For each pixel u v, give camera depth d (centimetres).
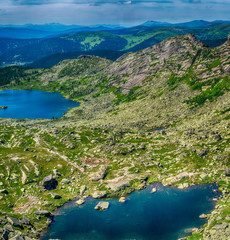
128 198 7088
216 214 5509
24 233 5288
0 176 7919
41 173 8381
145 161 9225
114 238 5362
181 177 7794
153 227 5634
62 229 5791
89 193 7519
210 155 8600
